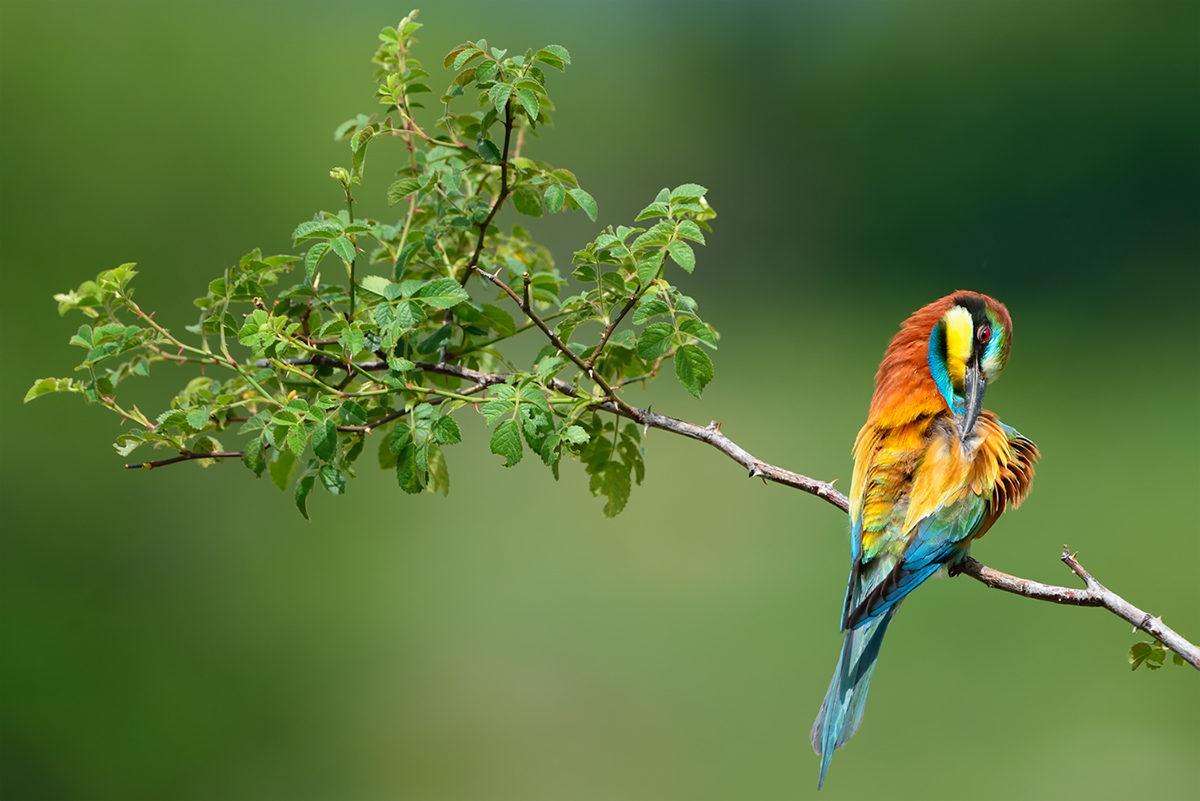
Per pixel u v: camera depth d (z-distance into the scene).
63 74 16.44
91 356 5.09
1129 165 29.75
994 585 5.74
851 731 5.46
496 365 5.93
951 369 6.05
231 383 5.46
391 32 5.54
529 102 5.09
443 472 5.52
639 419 5.21
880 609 5.61
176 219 17.23
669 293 4.98
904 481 5.79
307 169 18.62
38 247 15.69
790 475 5.21
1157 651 4.78
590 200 5.25
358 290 5.44
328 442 4.84
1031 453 6.04
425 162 5.67
